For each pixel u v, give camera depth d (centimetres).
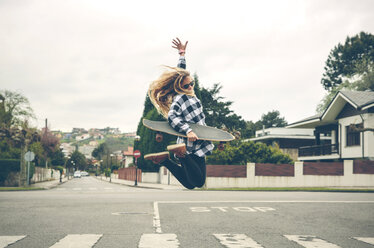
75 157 13412
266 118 9088
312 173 2688
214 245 571
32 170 3553
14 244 583
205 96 5197
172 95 357
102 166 12306
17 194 1856
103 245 573
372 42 5747
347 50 5919
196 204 1255
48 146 5550
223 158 2836
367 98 2822
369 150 2688
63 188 2819
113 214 977
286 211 1044
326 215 956
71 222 830
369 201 1374
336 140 3328
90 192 2086
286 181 2684
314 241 609
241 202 1329
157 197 1600
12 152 3638
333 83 6206
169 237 640
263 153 2891
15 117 4259
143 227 759
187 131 322
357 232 705
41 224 800
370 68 5212
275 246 567
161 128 326
